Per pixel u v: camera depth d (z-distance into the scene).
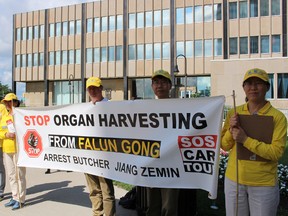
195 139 3.77
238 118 3.16
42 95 55.47
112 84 49.53
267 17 39.56
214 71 37.34
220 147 3.57
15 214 5.40
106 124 4.52
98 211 4.86
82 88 50.06
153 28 45.06
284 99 35.47
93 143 4.68
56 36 52.34
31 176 8.26
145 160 4.12
